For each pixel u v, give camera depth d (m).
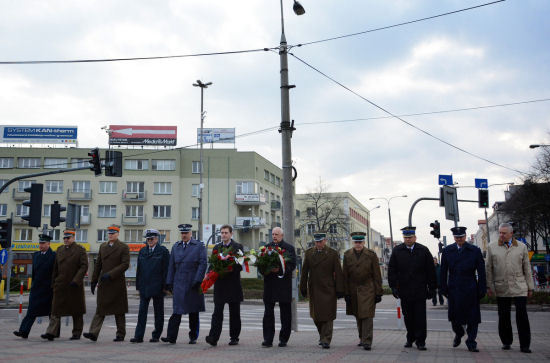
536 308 20.70
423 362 7.30
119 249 10.09
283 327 9.32
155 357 7.75
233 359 7.56
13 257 59.84
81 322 10.59
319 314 9.19
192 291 9.62
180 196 62.91
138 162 62.84
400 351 8.64
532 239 56.34
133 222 61.22
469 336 8.70
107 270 10.02
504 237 8.89
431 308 21.77
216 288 9.43
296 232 72.12
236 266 9.33
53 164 62.59
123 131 64.31
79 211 18.38
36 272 10.60
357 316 9.18
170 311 22.48
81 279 10.20
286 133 13.12
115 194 62.16
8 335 11.37
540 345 9.57
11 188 61.84
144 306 9.92
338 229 67.25
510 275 8.73
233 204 62.72
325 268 9.29
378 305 25.50
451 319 8.95
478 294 8.73
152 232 10.07
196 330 9.82
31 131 65.06
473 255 8.80
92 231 61.41
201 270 9.55
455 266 8.88
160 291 9.92
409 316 9.18
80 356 7.84
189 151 63.91
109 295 9.97
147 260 9.96
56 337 10.67
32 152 62.75
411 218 24.16
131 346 9.22
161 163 62.84
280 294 9.24
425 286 9.06
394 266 9.22
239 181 63.47
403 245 9.24
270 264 9.12
